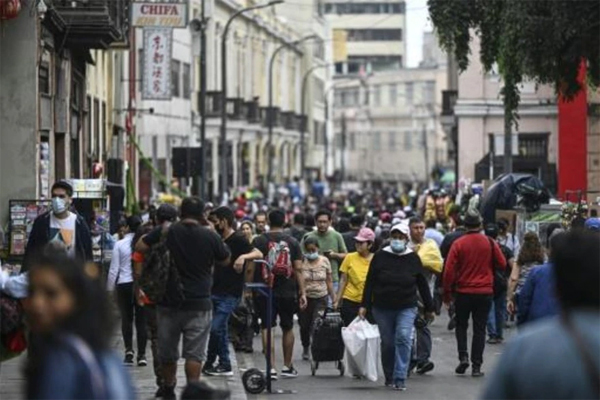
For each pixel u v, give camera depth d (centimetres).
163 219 2741
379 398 3056
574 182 8081
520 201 5594
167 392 2738
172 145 10444
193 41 11381
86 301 1124
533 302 2475
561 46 4869
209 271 2639
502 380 1143
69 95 5694
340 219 5259
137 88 8788
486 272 3403
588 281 1183
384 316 3206
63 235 2778
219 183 11656
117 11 5769
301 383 3338
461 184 8069
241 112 13112
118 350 3716
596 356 1127
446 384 3300
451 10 5016
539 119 9456
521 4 4834
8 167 4738
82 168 6222
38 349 1134
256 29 14712
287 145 16525
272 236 3500
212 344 3325
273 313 3422
